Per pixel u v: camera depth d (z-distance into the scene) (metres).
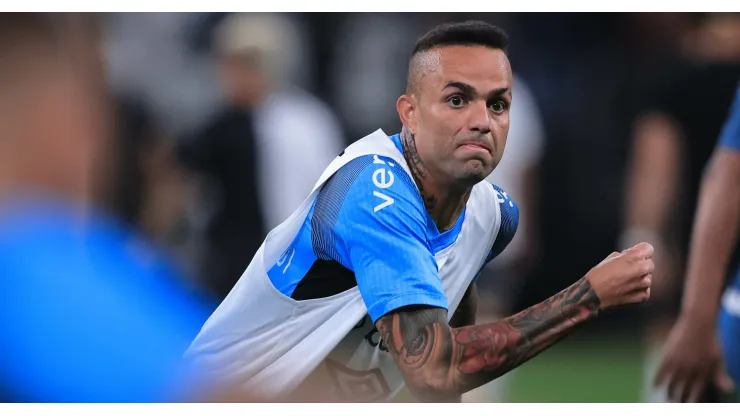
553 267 24.77
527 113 24.02
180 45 29.08
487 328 7.86
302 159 20.66
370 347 9.54
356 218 8.39
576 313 7.91
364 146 8.96
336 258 8.87
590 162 24.41
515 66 27.62
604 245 24.58
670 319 24.48
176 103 28.45
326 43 31.16
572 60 27.47
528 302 25.06
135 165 19.22
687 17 24.36
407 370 7.93
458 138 8.46
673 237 22.78
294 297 9.27
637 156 22.42
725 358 14.42
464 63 8.45
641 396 20.69
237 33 20.64
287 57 25.73
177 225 20.05
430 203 9.01
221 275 20.28
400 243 8.22
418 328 7.95
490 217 9.73
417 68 8.80
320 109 21.67
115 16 28.00
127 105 20.22
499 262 24.94
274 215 20.55
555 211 24.58
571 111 24.73
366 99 31.06
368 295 8.18
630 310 25.00
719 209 13.13
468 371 7.75
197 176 20.31
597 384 22.02
